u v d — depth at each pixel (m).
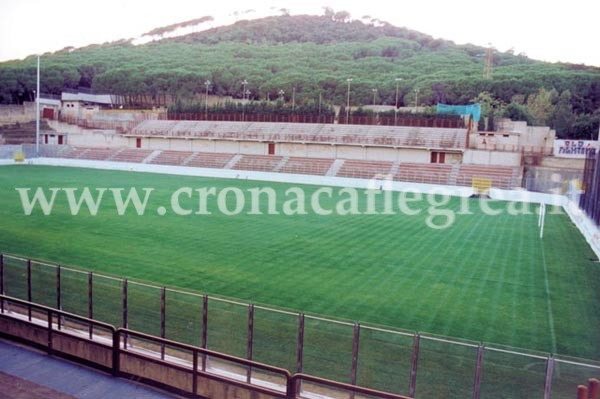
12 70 118.75
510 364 9.11
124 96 127.06
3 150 73.38
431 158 62.16
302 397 9.62
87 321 10.77
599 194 27.80
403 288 18.48
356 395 9.66
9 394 9.53
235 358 9.20
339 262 22.02
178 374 10.12
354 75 139.25
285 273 20.08
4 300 13.38
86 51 186.25
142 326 12.44
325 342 10.62
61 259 21.50
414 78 129.25
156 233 27.33
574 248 26.36
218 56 176.75
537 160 58.94
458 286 18.95
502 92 106.06
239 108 85.81
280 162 66.88
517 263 22.83
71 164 72.31
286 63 159.62
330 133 70.88
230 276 19.48
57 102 102.25
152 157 74.62
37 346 11.51
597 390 7.76
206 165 69.31
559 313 16.25
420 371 9.74
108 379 10.33
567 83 102.12
